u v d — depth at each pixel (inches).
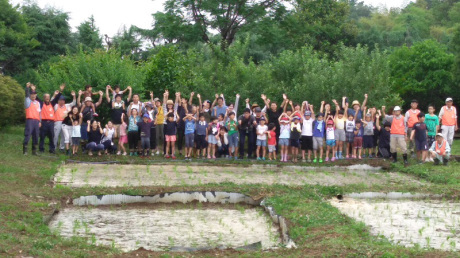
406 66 1857.8
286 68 1147.3
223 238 424.8
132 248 390.9
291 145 831.1
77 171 688.4
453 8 3767.2
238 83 1050.7
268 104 874.1
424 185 644.1
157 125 866.1
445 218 484.1
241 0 1341.0
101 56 1066.7
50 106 804.6
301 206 502.3
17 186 554.3
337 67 1070.4
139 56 1879.9
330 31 1886.1
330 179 685.3
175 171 715.4
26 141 760.3
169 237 422.0
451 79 1776.6
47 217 458.0
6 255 328.5
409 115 889.5
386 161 824.9
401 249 355.6
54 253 347.3
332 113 868.6
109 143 834.8
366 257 340.2
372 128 861.8
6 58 1606.8
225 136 839.7
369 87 1021.2
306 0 1980.8
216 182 634.2
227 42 1262.3
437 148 794.8
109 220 477.4
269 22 1392.7
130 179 645.3
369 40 2345.0
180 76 1077.8
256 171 738.8
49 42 1913.1
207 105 857.5
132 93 1010.7
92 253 358.3
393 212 507.8
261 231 447.8
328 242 373.7
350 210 515.2
